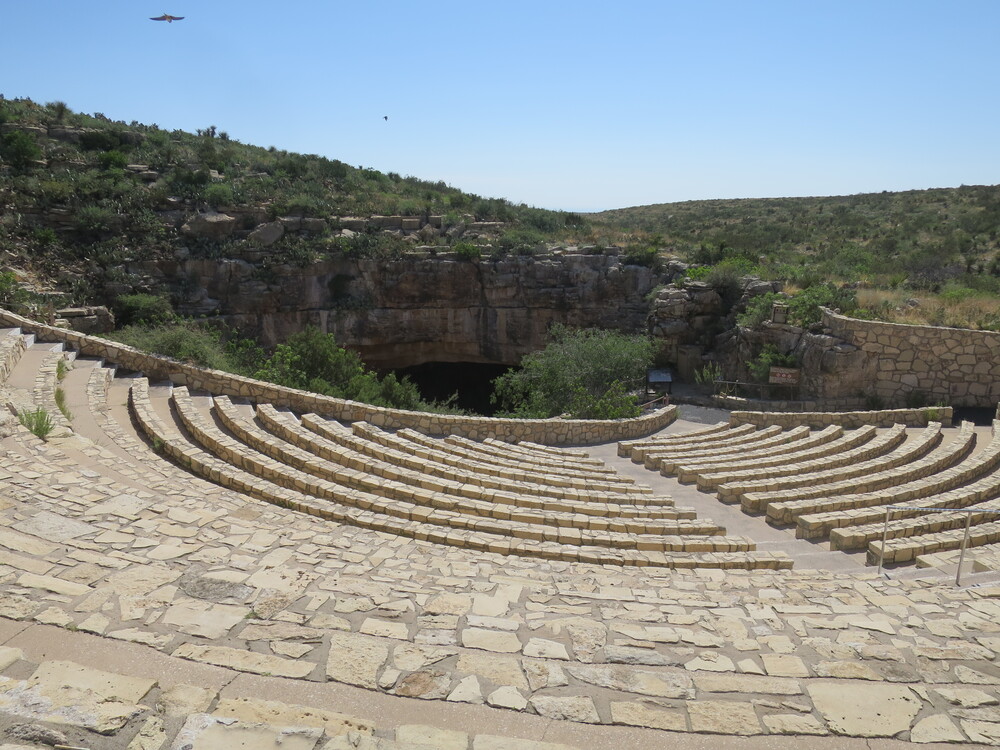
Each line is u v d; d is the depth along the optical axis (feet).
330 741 13.75
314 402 61.77
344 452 48.37
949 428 66.69
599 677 17.69
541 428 66.90
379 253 130.72
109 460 37.17
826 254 153.17
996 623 22.34
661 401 93.91
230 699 15.12
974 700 17.34
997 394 76.13
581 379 95.45
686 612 22.68
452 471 47.88
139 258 113.60
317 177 159.53
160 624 18.44
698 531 40.96
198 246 120.26
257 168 155.12
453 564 27.68
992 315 80.18
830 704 16.94
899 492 46.75
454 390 153.38
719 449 62.28
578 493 46.34
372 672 17.12
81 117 152.46
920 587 27.76
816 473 52.49
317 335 96.02
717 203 308.40
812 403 82.79
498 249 136.15
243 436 50.88
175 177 132.05
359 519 36.19
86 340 62.13
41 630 17.48
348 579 23.04
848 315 86.28
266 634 18.48
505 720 15.67
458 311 136.05
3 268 95.86
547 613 21.67
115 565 21.93
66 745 13.00
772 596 25.36
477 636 19.51
